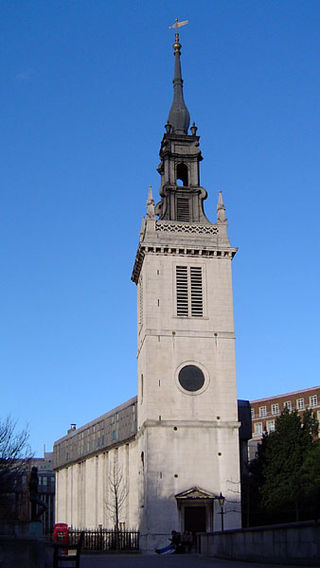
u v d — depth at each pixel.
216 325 78.50
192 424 74.44
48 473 180.50
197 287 79.69
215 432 74.75
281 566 34.41
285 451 84.00
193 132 87.81
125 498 101.44
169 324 77.69
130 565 41.06
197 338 77.69
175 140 87.12
